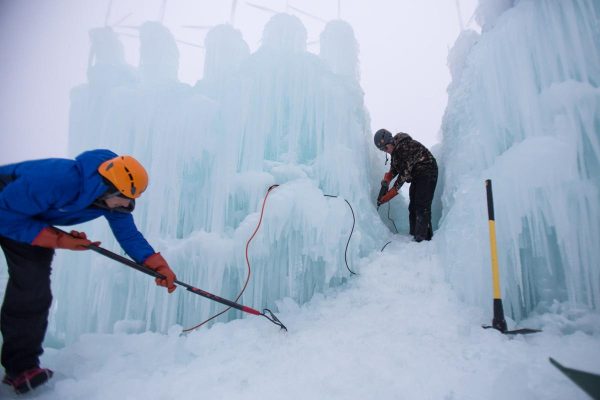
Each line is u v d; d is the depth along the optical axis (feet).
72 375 5.35
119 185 4.58
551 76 8.00
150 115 9.61
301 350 5.79
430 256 9.66
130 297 8.25
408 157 12.14
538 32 8.23
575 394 3.89
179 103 9.78
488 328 6.03
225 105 9.91
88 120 10.46
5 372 4.96
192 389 4.68
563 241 6.60
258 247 8.21
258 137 10.09
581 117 7.13
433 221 13.84
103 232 8.63
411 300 7.77
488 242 7.14
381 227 11.85
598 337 5.41
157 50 12.42
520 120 8.21
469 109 9.91
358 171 10.95
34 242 4.55
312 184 9.37
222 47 12.42
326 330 6.65
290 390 4.50
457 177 9.69
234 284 8.59
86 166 4.58
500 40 8.73
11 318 4.71
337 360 5.31
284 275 8.84
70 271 8.97
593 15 7.81
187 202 9.61
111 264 8.30
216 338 6.57
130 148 9.69
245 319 7.59
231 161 9.30
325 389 4.48
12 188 4.11
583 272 6.48
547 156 6.74
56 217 4.93
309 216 8.52
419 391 4.33
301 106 10.94
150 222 8.67
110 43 11.97
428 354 5.32
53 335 9.15
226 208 9.16
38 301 4.87
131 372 5.39
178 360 5.92
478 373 4.63
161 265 5.85
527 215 6.94
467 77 10.55
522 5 8.67
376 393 4.34
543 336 5.59
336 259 8.69
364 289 8.79
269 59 10.81
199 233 8.41
